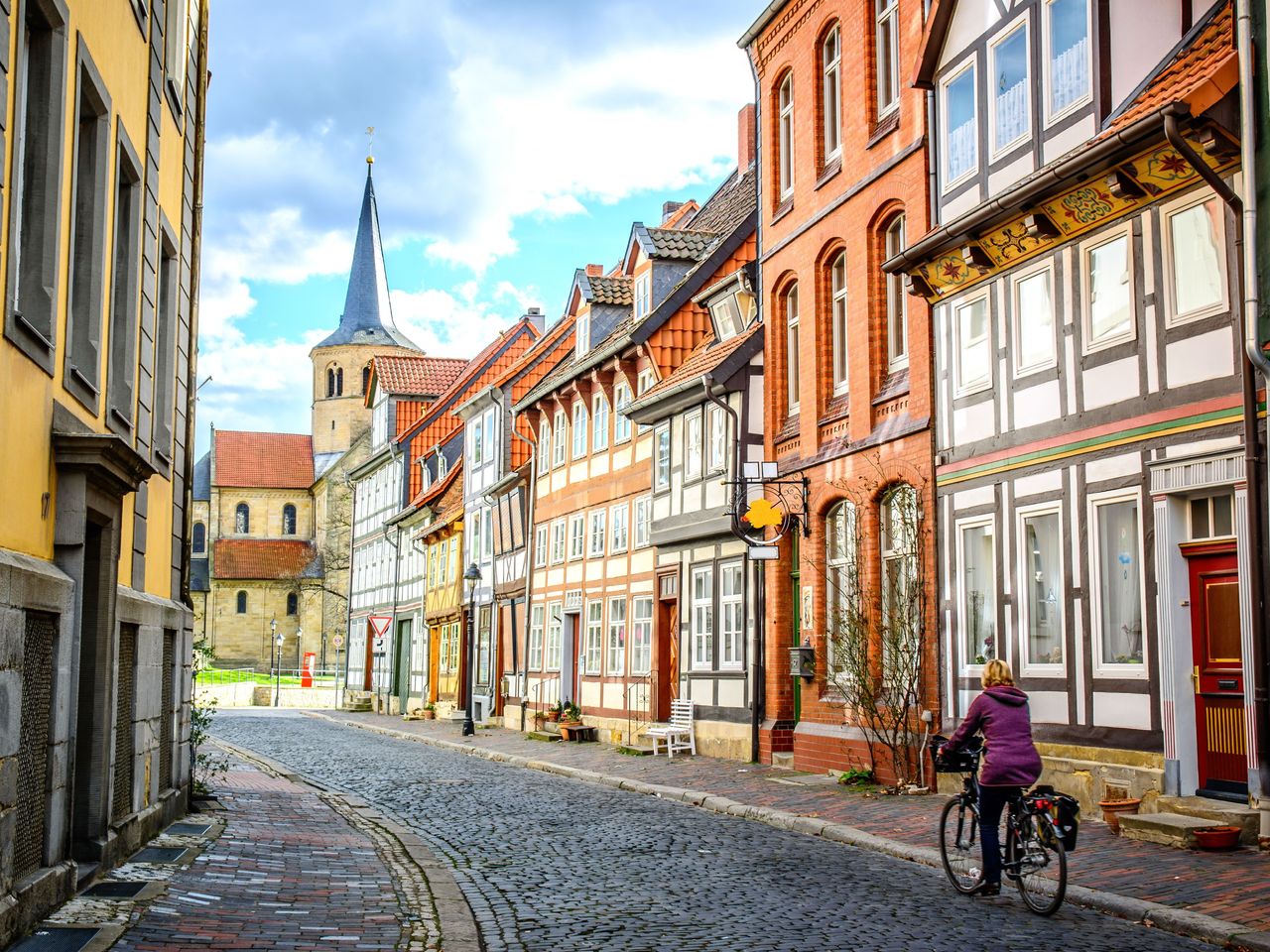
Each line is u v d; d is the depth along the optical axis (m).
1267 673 12.36
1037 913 10.11
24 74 8.63
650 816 16.91
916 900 10.70
